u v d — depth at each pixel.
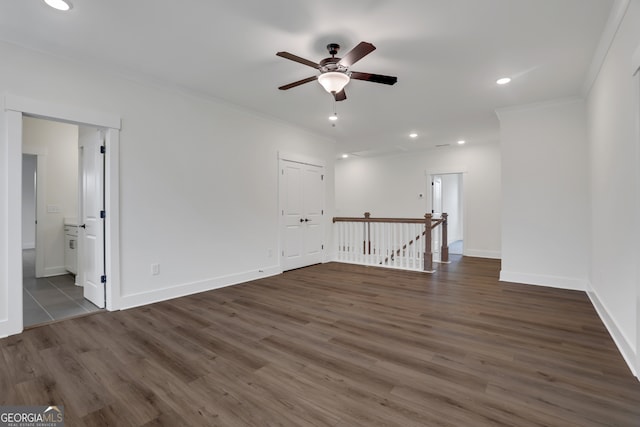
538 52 2.92
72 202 5.15
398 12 2.35
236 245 4.53
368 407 1.71
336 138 6.41
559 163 4.13
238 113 4.55
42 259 4.84
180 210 3.87
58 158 5.01
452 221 9.75
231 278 4.44
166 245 3.74
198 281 4.05
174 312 3.27
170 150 3.77
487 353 2.33
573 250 4.08
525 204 4.37
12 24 2.48
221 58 3.06
